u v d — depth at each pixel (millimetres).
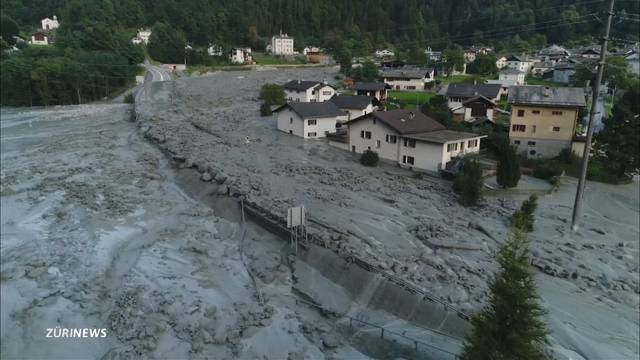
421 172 46750
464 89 77875
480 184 38031
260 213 33406
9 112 87688
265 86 89750
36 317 22719
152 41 162250
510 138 53125
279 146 56500
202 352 20266
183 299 24234
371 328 21719
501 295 13633
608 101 79250
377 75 106625
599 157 50281
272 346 20859
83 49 129125
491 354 13430
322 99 89812
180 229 33062
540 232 33750
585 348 20875
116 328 21719
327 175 44875
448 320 21297
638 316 24203
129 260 28422
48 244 30406
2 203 37688
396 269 25781
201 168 44062
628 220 38188
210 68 154375
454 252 29312
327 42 192000
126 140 62031
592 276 27562
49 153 54125
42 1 188750
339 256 26500
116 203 37469
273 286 25875
